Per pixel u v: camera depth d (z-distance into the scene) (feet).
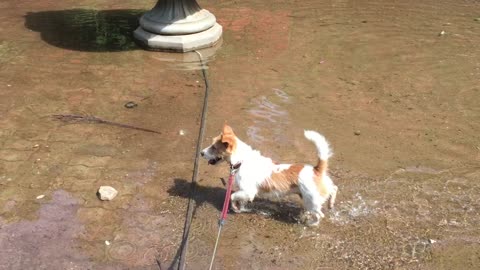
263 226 7.45
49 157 8.75
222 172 8.50
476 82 11.07
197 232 7.36
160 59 12.06
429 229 7.41
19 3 15.58
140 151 8.91
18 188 8.09
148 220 7.54
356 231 7.38
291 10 15.01
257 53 12.32
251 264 6.88
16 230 7.36
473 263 6.89
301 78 11.23
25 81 11.02
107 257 6.98
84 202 7.84
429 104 10.30
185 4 12.49
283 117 9.86
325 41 12.94
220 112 9.98
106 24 13.97
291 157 8.75
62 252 7.05
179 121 9.72
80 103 10.27
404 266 6.86
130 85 10.93
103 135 9.32
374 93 10.68
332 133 9.40
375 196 7.97
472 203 7.85
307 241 7.22
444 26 13.76
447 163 8.65
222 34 13.29
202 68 11.64
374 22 14.06
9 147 8.96
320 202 7.20
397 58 12.10
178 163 8.65
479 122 9.71
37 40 12.91
